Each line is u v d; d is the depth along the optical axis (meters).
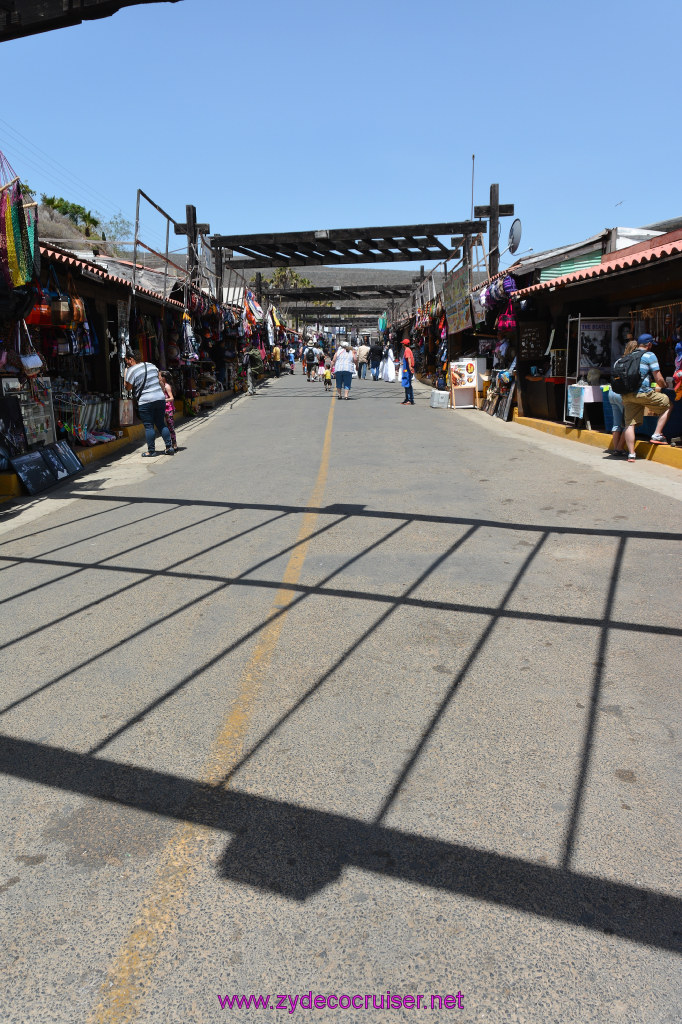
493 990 1.98
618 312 11.54
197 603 5.00
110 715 3.56
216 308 20.36
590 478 8.25
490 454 10.48
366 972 2.05
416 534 6.34
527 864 2.42
